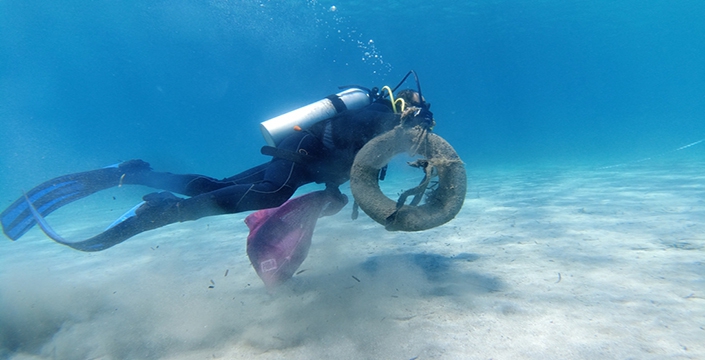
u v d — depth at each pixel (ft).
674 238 12.17
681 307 7.30
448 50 156.97
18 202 11.63
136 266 14.51
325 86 244.63
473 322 7.23
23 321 8.89
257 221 11.14
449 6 83.20
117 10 93.76
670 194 20.90
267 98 279.69
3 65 149.28
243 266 13.17
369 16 88.99
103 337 8.01
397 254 12.84
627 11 110.52
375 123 9.73
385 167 10.78
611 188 25.31
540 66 233.55
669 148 69.26
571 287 8.68
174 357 6.96
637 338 6.25
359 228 17.78
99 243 9.14
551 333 6.61
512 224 16.30
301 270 11.51
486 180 39.37
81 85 210.38
